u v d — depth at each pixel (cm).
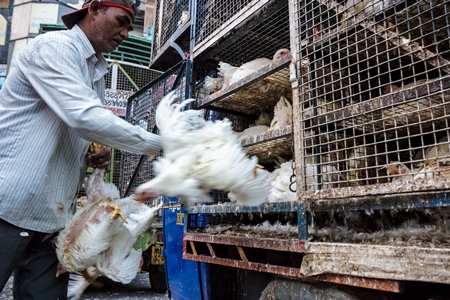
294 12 215
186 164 106
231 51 329
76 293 155
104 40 158
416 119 193
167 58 468
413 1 182
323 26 219
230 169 106
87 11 159
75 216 142
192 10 346
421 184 140
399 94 158
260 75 245
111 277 142
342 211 189
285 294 193
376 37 180
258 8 255
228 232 251
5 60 1373
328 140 192
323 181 198
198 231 278
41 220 144
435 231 157
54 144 143
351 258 157
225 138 115
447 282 123
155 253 473
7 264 137
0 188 133
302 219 187
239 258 240
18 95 140
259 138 250
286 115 260
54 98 129
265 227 246
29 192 137
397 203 150
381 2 174
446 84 142
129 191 416
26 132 139
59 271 156
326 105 204
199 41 333
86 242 133
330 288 171
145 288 527
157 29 492
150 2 1037
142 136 128
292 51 212
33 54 137
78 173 160
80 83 132
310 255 176
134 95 452
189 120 120
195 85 329
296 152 200
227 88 280
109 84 628
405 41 168
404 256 137
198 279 280
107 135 125
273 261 208
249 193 110
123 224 147
